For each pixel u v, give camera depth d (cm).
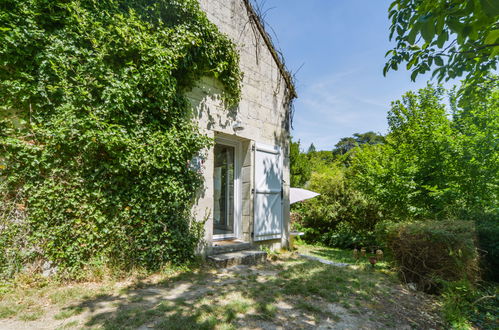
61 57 325
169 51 396
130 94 358
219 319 243
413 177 615
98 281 328
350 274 417
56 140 312
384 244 480
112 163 353
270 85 636
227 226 550
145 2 423
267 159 599
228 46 511
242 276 385
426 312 300
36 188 308
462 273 361
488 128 513
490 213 495
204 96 484
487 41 181
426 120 650
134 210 365
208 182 477
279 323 245
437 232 379
